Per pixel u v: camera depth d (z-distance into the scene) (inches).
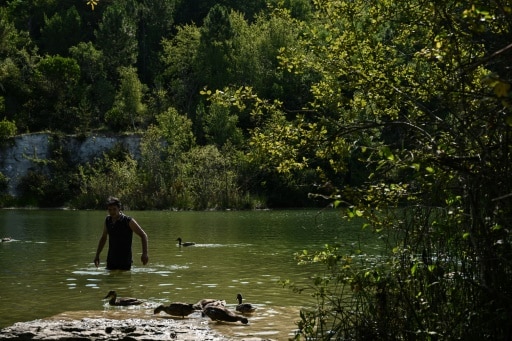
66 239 1014.4
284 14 402.6
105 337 350.6
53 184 2588.6
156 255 775.7
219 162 2378.2
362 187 310.7
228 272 619.8
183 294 498.9
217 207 2271.2
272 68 3265.3
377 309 300.0
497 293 243.1
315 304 447.8
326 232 1156.5
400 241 307.7
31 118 3034.0
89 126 3026.6
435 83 319.0
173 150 2491.4
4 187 2603.3
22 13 4052.7
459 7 298.8
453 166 256.5
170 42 3846.0
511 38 258.8
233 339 349.4
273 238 1029.8
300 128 337.7
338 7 366.0
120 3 4313.5
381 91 339.0
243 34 3654.0
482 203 264.2
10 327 371.9
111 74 3735.2
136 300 458.9
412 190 308.7
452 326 272.8
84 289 522.3
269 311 427.5
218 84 3469.5
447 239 288.8
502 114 249.4
